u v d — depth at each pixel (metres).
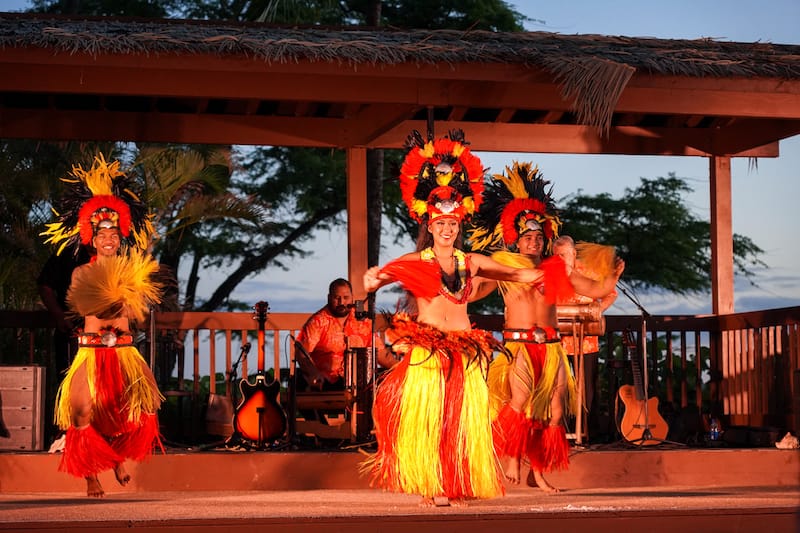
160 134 8.26
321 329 7.37
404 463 4.88
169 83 6.75
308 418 7.26
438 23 18.53
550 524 4.57
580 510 4.62
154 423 5.75
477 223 6.21
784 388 7.85
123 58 6.55
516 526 4.54
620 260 5.62
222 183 12.82
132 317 5.76
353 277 8.23
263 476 6.05
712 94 7.30
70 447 5.53
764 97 7.35
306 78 6.88
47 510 4.81
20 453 6.09
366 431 6.74
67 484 5.96
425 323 5.04
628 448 6.59
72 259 7.15
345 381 7.00
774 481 6.38
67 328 6.96
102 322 5.66
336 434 6.93
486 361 5.07
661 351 14.57
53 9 17.56
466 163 5.28
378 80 6.95
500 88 7.08
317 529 4.43
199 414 7.92
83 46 6.46
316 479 6.09
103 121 8.19
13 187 11.50
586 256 5.66
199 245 17.16
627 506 4.82
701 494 5.65
